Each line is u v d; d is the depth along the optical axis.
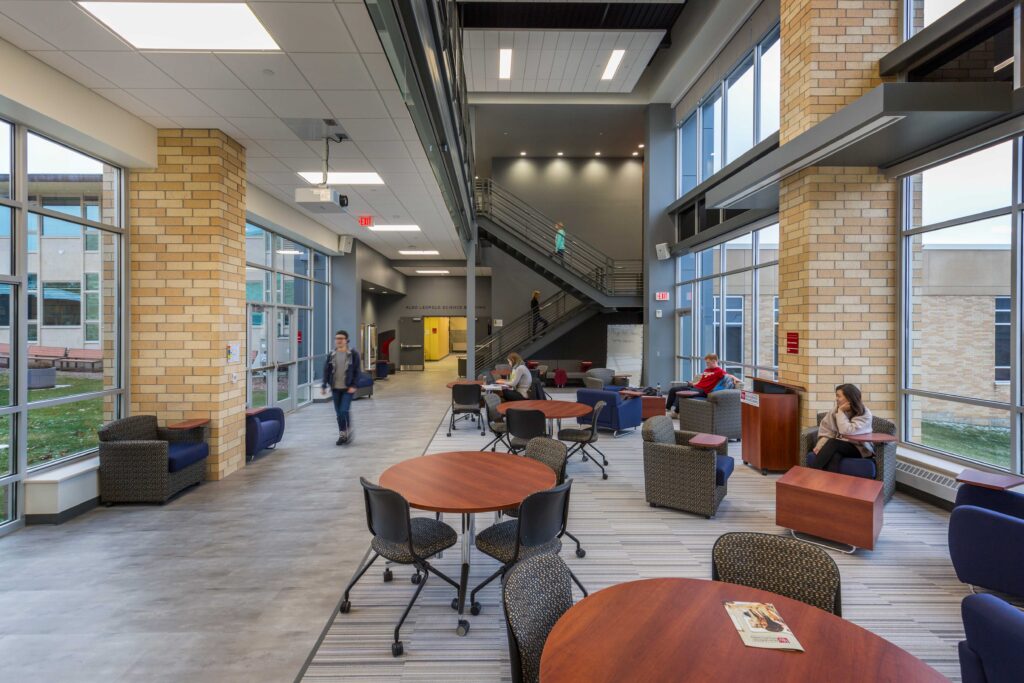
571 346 17.11
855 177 5.88
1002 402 4.62
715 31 9.55
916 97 4.26
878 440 4.62
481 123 13.90
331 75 4.41
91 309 5.28
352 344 12.81
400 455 6.98
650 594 1.95
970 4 4.57
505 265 16.95
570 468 6.37
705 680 1.45
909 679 1.46
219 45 3.93
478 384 8.31
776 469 6.09
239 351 6.23
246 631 2.92
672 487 4.80
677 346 12.56
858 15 5.84
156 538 4.21
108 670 2.57
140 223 5.65
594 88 12.00
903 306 5.82
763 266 8.57
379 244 13.45
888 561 3.79
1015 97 4.25
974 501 3.72
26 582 3.46
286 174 7.29
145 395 5.71
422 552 2.95
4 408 4.34
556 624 1.74
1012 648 1.67
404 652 2.75
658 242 12.62
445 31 4.89
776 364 8.20
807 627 1.73
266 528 4.43
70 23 3.62
